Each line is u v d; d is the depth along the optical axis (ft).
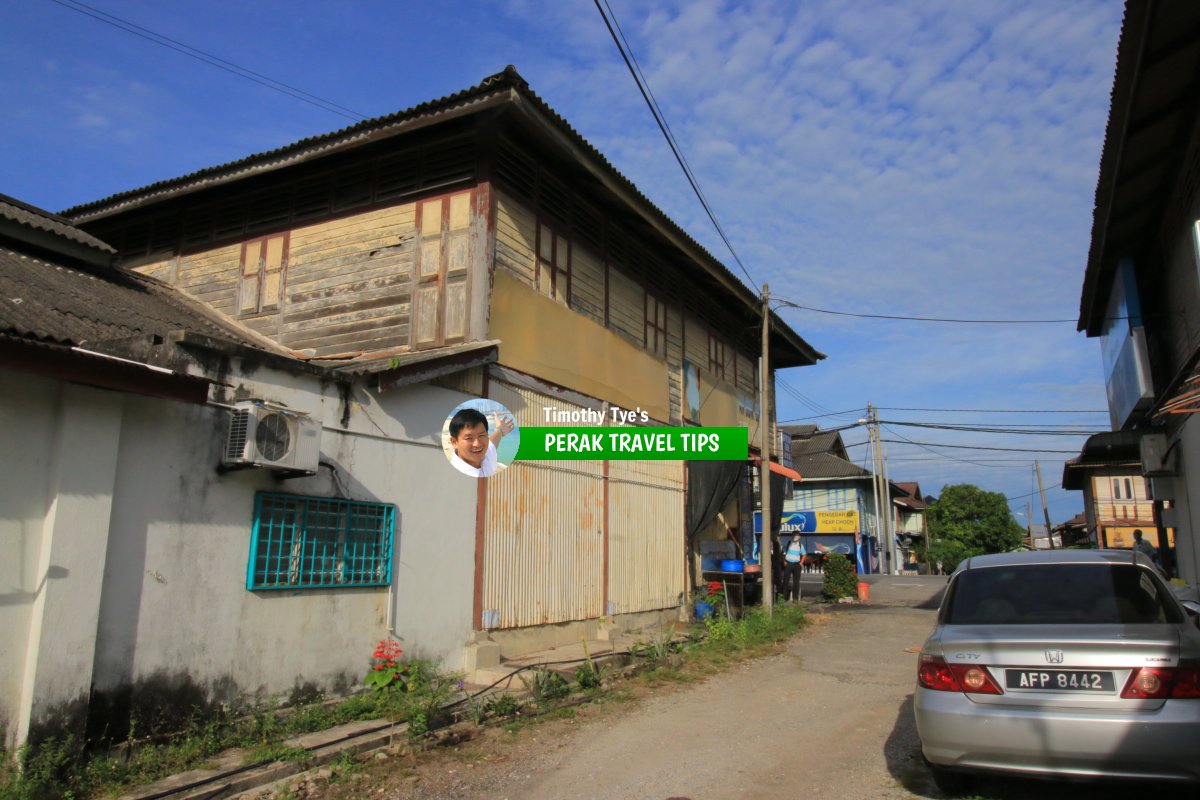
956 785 16.83
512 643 35.19
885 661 35.76
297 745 20.59
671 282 55.36
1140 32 28.94
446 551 31.50
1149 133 36.42
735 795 17.56
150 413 21.06
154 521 20.88
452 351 31.50
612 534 44.65
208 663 21.88
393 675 26.81
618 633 42.57
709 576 56.59
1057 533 178.40
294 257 39.37
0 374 17.89
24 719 17.37
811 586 93.04
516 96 32.32
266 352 24.21
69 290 28.60
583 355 42.88
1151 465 46.42
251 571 23.25
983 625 17.39
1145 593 17.47
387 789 18.22
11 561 17.74
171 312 33.88
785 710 26.07
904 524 195.11
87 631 18.63
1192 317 39.22
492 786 18.43
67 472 18.60
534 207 39.50
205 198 42.24
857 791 17.58
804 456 157.58
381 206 37.78
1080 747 14.48
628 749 21.44
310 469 24.06
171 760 19.16
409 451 30.01
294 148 36.65
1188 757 13.85
